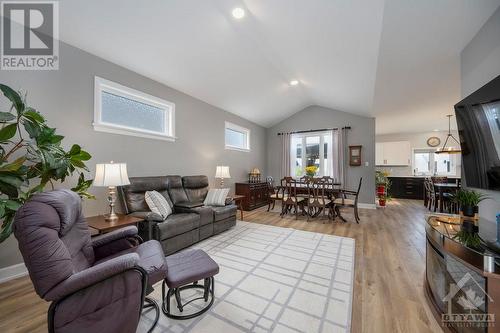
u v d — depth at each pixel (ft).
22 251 3.52
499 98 5.40
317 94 17.84
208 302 5.87
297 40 9.95
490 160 5.89
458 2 5.71
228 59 11.53
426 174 26.09
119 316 3.99
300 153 22.85
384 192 20.54
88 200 9.00
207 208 11.13
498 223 4.96
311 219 15.29
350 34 8.63
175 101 13.21
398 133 26.96
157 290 6.59
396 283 6.91
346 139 20.57
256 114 20.24
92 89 9.18
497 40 5.93
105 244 5.78
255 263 8.26
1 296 6.12
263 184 20.38
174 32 8.93
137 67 10.63
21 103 5.46
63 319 3.62
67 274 3.68
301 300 6.00
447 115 17.93
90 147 9.11
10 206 4.99
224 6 8.03
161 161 12.28
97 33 8.29
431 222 6.68
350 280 7.06
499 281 3.86
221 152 17.28
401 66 9.72
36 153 5.89
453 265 4.94
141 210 9.70
